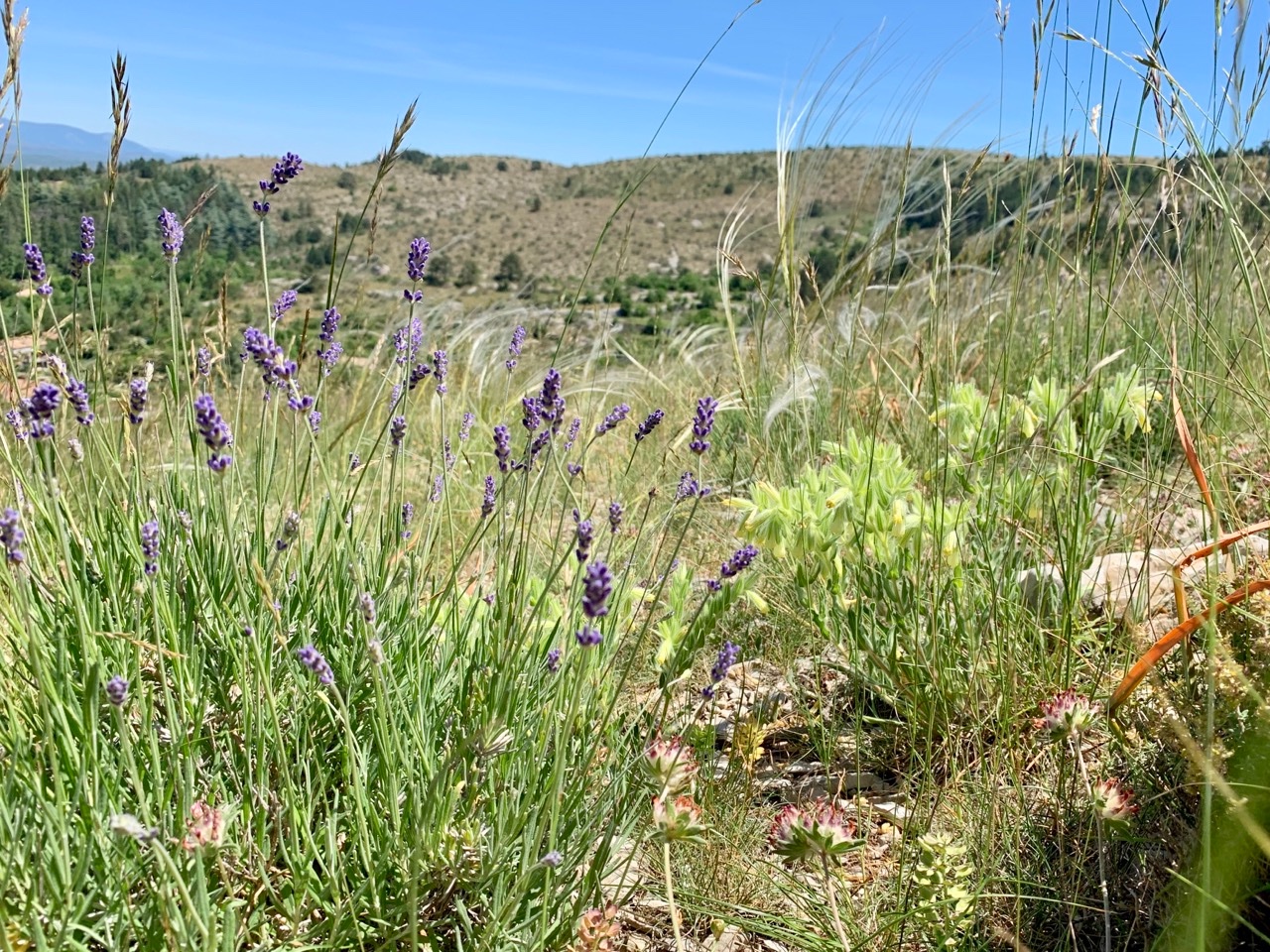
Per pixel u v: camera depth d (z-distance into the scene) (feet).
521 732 6.48
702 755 7.57
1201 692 6.37
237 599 6.76
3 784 5.24
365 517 8.69
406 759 6.06
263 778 5.81
